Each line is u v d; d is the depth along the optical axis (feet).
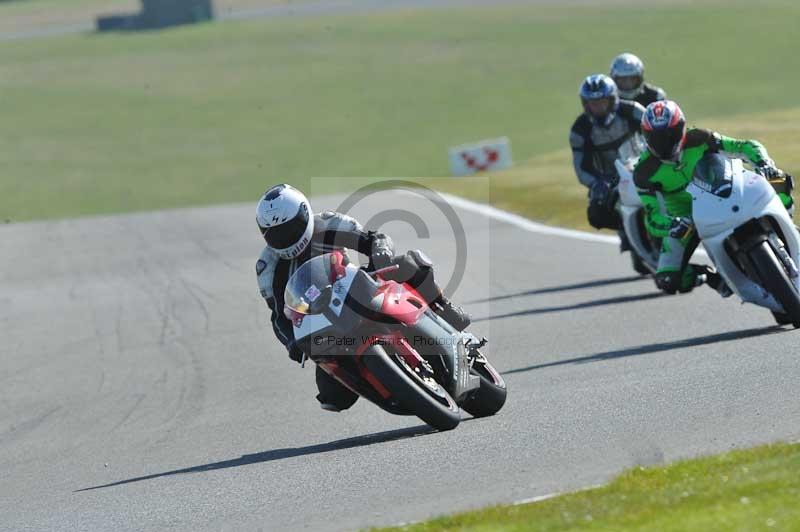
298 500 65.31
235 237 234.79
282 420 94.02
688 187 96.63
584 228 193.67
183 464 81.87
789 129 230.27
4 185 394.32
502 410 83.35
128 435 96.53
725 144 100.12
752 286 95.61
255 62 633.61
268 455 80.59
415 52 617.21
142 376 122.31
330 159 396.57
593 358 99.66
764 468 56.90
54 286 197.16
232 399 105.91
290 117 488.02
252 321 147.54
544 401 83.92
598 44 583.99
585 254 168.25
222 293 171.63
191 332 144.87
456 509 58.08
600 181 133.18
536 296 139.74
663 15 650.84
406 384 73.61
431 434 78.79
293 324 74.54
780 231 95.45
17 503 76.74
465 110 468.75
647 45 565.53
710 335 101.65
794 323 93.45
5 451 97.45
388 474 68.33
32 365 136.36
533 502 56.70
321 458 76.07
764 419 68.28
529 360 104.17
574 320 120.67
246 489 69.87
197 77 599.98
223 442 88.28
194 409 103.65
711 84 452.35
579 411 77.92
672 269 104.47
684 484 56.13
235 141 449.06
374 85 542.98
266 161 405.18
